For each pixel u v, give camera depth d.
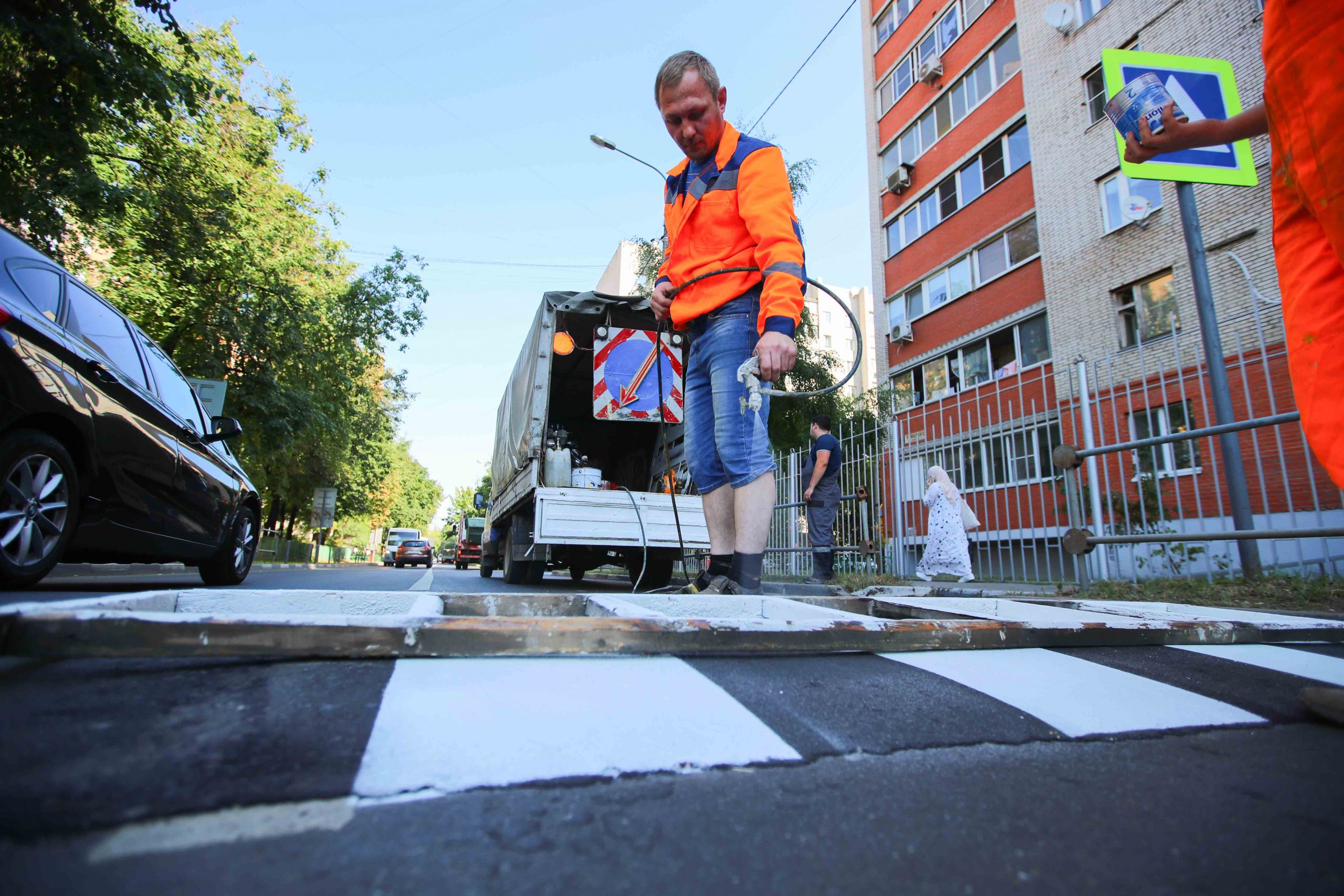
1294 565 4.72
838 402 13.90
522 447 8.00
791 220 2.65
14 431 3.38
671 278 2.95
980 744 1.20
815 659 1.62
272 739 0.96
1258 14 10.95
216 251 12.86
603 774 0.97
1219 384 4.71
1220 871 0.81
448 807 0.85
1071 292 13.60
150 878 0.66
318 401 18.61
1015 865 0.81
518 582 9.29
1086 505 5.94
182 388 5.30
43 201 6.79
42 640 1.16
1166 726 1.34
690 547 7.11
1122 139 2.75
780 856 0.80
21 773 0.80
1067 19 13.94
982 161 16.56
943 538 7.40
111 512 4.18
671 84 2.79
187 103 7.10
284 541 27.28
